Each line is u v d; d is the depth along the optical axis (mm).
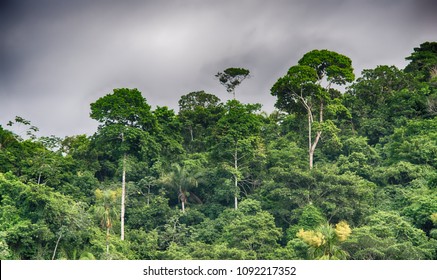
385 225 73000
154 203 88562
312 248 63156
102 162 99438
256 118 100000
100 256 69375
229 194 91188
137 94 95938
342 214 80438
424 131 105938
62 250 68750
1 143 94250
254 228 75000
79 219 71062
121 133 91688
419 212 76125
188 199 94875
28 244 66812
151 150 94250
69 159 94625
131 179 95625
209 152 98875
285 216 85125
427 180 88500
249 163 97125
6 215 69938
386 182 93062
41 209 70500
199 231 82625
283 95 105438
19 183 74500
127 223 87062
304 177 84375
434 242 69750
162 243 81812
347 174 89875
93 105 94250
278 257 69750
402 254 65750
